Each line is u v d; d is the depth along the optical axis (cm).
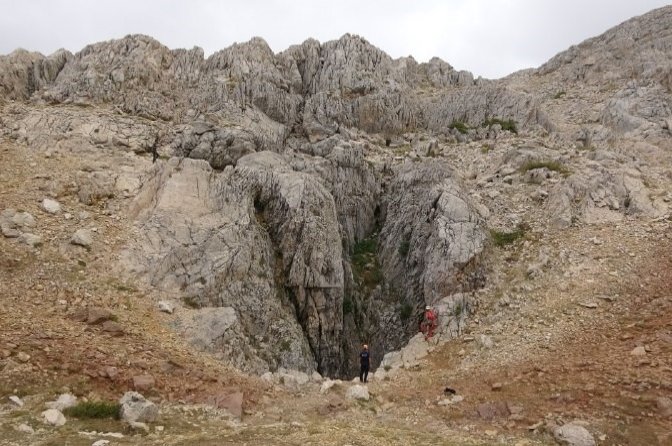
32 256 1881
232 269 2122
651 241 2266
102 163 2672
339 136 3388
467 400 1563
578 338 1798
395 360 2075
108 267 1964
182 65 3825
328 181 2922
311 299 2325
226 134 2931
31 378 1262
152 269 2017
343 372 2384
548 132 3825
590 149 3378
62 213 2173
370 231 3064
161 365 1505
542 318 1978
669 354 1545
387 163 3319
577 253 2275
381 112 3856
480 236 2394
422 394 1667
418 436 1310
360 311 2608
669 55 4597
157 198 2325
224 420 1316
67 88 3375
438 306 2205
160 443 1073
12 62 3478
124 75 3503
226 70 3744
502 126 3834
